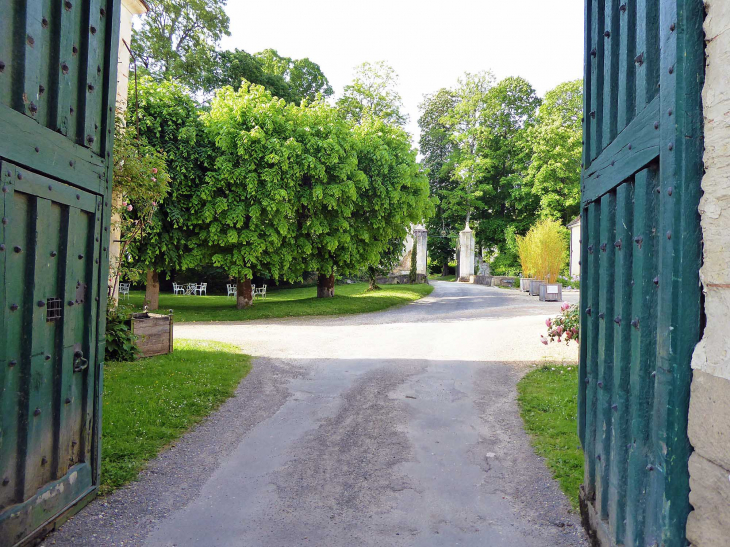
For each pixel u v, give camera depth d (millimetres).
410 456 4555
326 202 17016
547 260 25891
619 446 2441
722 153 1636
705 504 1688
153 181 8703
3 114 2408
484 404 6238
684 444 1816
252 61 27250
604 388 2750
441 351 9977
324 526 3295
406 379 7566
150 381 6816
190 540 3092
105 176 3588
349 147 17719
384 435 5121
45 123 2816
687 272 1771
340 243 18531
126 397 6031
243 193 16016
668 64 1841
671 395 1814
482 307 20000
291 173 16078
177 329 13438
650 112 2064
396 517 3422
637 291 2248
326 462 4410
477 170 41219
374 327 14008
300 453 4617
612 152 2631
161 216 15633
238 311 17594
